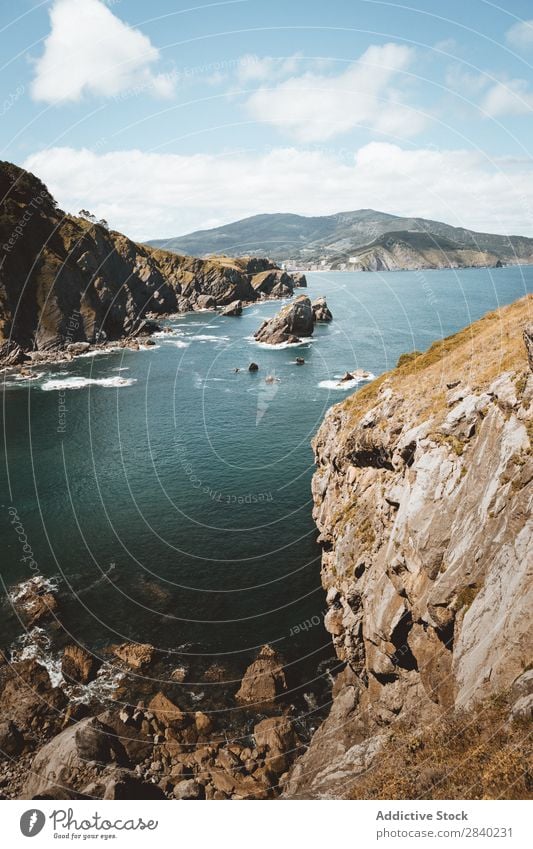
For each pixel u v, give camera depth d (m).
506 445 20.36
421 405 30.92
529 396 20.64
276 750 25.42
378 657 25.08
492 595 18.42
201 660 31.94
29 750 25.92
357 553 31.88
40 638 33.59
